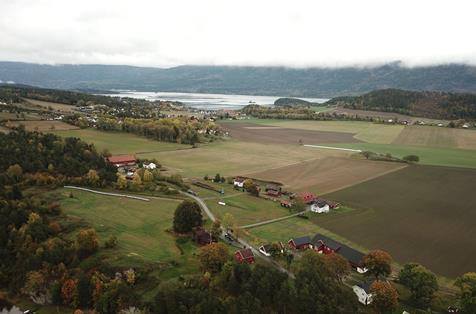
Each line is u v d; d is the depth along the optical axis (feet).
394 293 265.75
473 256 346.74
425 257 344.69
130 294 276.82
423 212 459.32
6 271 322.14
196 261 327.06
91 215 413.80
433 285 274.57
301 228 410.11
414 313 264.52
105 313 271.69
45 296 297.74
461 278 280.92
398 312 265.75
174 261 322.34
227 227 391.65
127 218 416.46
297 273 284.41
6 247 341.21
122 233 376.89
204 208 460.55
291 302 255.91
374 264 302.45
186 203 387.75
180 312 254.27
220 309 250.98
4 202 385.29
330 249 343.46
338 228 411.34
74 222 385.50
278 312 259.39
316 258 299.79
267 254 341.82
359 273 317.42
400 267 325.62
